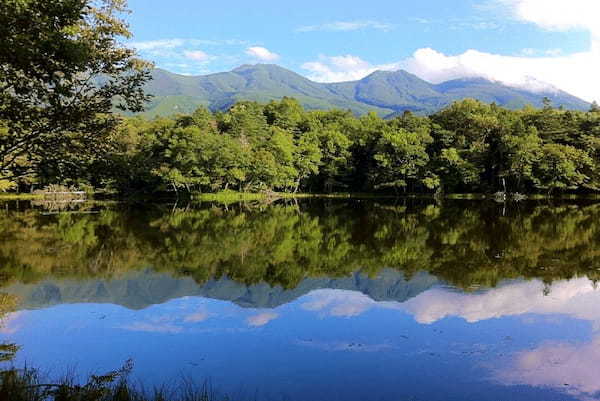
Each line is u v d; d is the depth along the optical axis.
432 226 37.06
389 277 19.94
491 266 21.95
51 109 8.90
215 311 15.29
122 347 12.10
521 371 10.64
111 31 10.65
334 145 88.12
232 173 74.69
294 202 66.75
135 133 71.12
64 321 14.20
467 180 75.56
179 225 37.56
